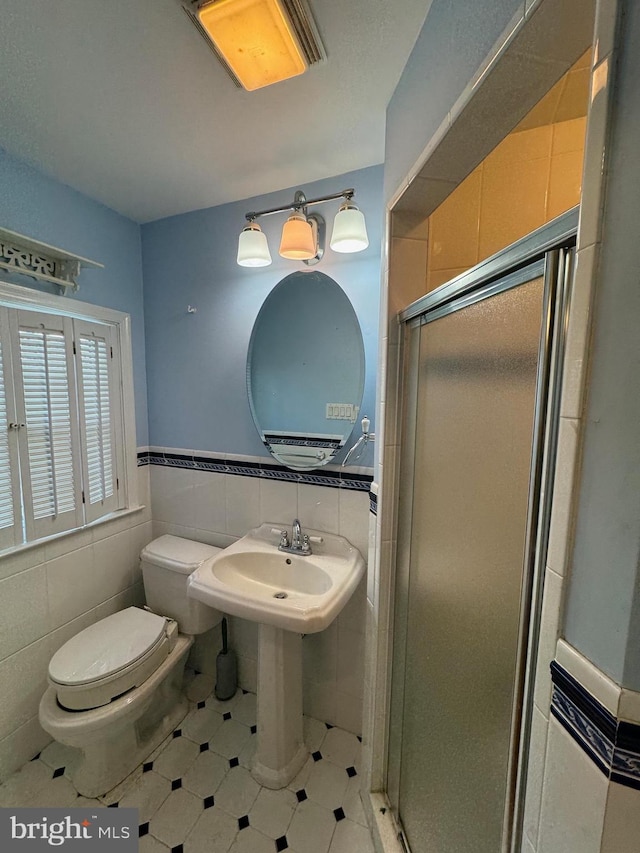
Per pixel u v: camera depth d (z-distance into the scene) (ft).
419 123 2.71
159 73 3.05
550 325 1.60
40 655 4.73
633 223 1.14
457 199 3.41
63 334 4.88
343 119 3.59
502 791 2.08
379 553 3.70
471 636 2.39
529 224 3.31
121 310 5.62
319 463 4.81
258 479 5.33
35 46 2.78
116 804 4.11
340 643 4.96
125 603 5.87
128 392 5.78
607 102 1.21
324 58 2.89
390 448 3.59
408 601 3.43
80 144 3.98
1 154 4.09
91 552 5.33
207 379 5.60
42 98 3.32
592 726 1.31
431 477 2.96
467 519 2.42
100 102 3.37
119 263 5.54
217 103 3.39
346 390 4.62
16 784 4.31
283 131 3.77
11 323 4.32
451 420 2.62
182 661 5.29
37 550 4.66
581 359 1.34
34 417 4.59
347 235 3.88
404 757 3.55
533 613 1.75
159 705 5.05
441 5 2.36
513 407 1.94
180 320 5.71
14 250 4.20
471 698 2.40
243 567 4.79
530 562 1.75
